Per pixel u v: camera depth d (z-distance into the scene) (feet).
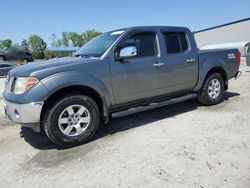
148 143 12.88
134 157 11.44
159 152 11.76
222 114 17.11
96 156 11.82
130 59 14.64
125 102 14.90
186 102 20.88
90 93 13.93
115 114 14.21
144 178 9.68
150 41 15.72
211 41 151.43
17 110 12.08
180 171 9.98
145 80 15.23
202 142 12.59
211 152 11.43
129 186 9.25
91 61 13.32
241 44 105.50
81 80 12.73
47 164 11.40
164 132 14.30
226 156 10.97
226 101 20.80
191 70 17.53
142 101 15.78
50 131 12.38
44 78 12.01
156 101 16.53
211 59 18.71
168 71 16.22
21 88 12.10
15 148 13.44
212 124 15.17
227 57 19.99
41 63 13.57
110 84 13.87
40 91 11.82
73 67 12.75
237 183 8.98
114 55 14.01
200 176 9.55
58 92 12.78
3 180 10.27
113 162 11.12
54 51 127.44
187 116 17.07
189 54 17.37
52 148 13.14
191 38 17.78
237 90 25.76
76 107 13.00
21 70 12.82
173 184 9.16
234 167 10.03
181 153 11.51
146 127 15.34
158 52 15.87
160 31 16.16
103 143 13.28
